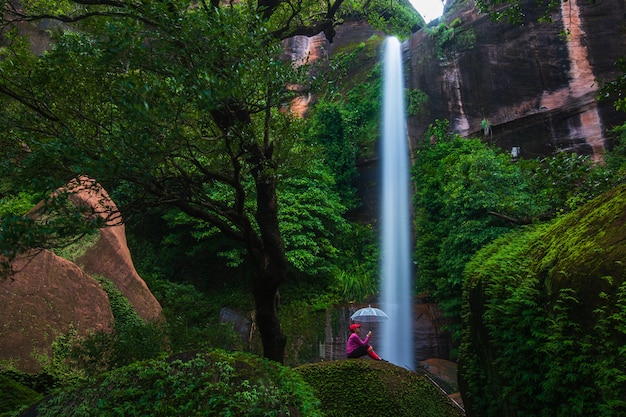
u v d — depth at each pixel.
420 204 18.47
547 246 3.99
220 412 2.63
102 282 9.00
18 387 5.44
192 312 14.91
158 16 4.16
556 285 3.34
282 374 3.05
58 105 4.93
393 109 22.11
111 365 5.39
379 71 23.52
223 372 2.87
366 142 22.05
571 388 3.08
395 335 15.92
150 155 4.02
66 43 4.71
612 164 9.57
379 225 20.23
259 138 5.91
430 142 20.33
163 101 3.87
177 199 5.20
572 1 19.17
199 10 4.42
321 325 15.59
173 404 2.69
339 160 21.23
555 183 7.54
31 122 4.87
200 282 17.28
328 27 7.09
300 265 15.57
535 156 18.55
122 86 3.87
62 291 7.54
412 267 18.70
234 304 16.09
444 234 16.33
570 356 3.09
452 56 21.50
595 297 2.89
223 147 5.01
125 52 4.15
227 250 16.91
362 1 9.70
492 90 20.09
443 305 14.95
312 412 2.84
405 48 23.50
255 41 4.25
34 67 5.06
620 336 2.60
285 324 15.52
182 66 4.19
